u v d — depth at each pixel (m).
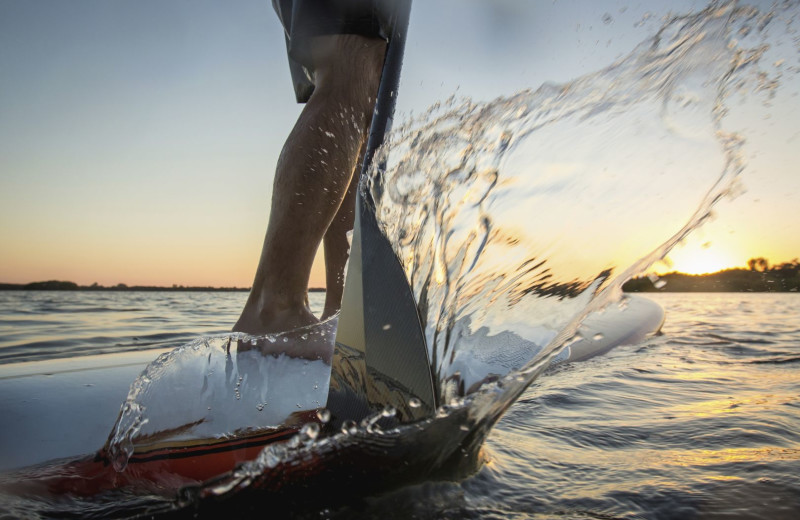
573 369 1.61
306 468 0.65
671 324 3.03
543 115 1.03
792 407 1.15
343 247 1.58
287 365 1.01
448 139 1.02
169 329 3.57
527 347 0.81
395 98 0.97
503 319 0.86
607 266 0.85
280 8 1.63
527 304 0.87
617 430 1.02
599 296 0.84
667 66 0.95
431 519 0.66
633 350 1.92
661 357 1.80
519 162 1.00
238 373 0.98
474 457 0.79
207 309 5.59
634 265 0.84
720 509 0.65
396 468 0.70
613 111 0.98
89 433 1.04
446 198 0.96
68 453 0.98
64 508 0.76
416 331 0.76
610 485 0.75
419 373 0.75
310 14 1.34
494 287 0.89
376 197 0.86
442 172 0.97
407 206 0.90
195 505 0.65
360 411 0.79
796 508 0.64
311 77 1.48
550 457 0.87
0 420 1.02
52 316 4.61
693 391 1.34
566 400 1.26
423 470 0.73
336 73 1.33
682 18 0.93
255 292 1.26
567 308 0.83
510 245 0.93
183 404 0.92
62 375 1.29
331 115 1.29
